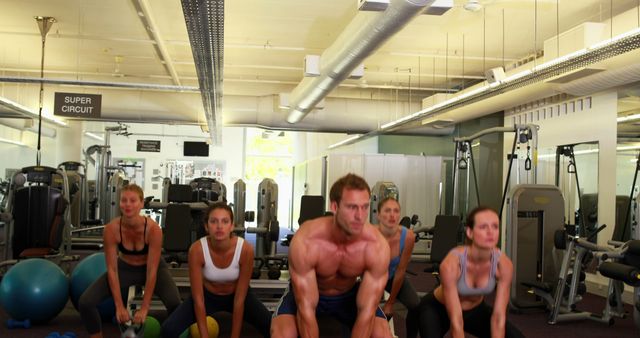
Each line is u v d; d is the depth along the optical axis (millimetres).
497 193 9727
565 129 7828
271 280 5023
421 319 3047
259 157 18594
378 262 2188
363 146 14789
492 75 6520
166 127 16656
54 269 4715
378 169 11266
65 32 7605
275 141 18719
